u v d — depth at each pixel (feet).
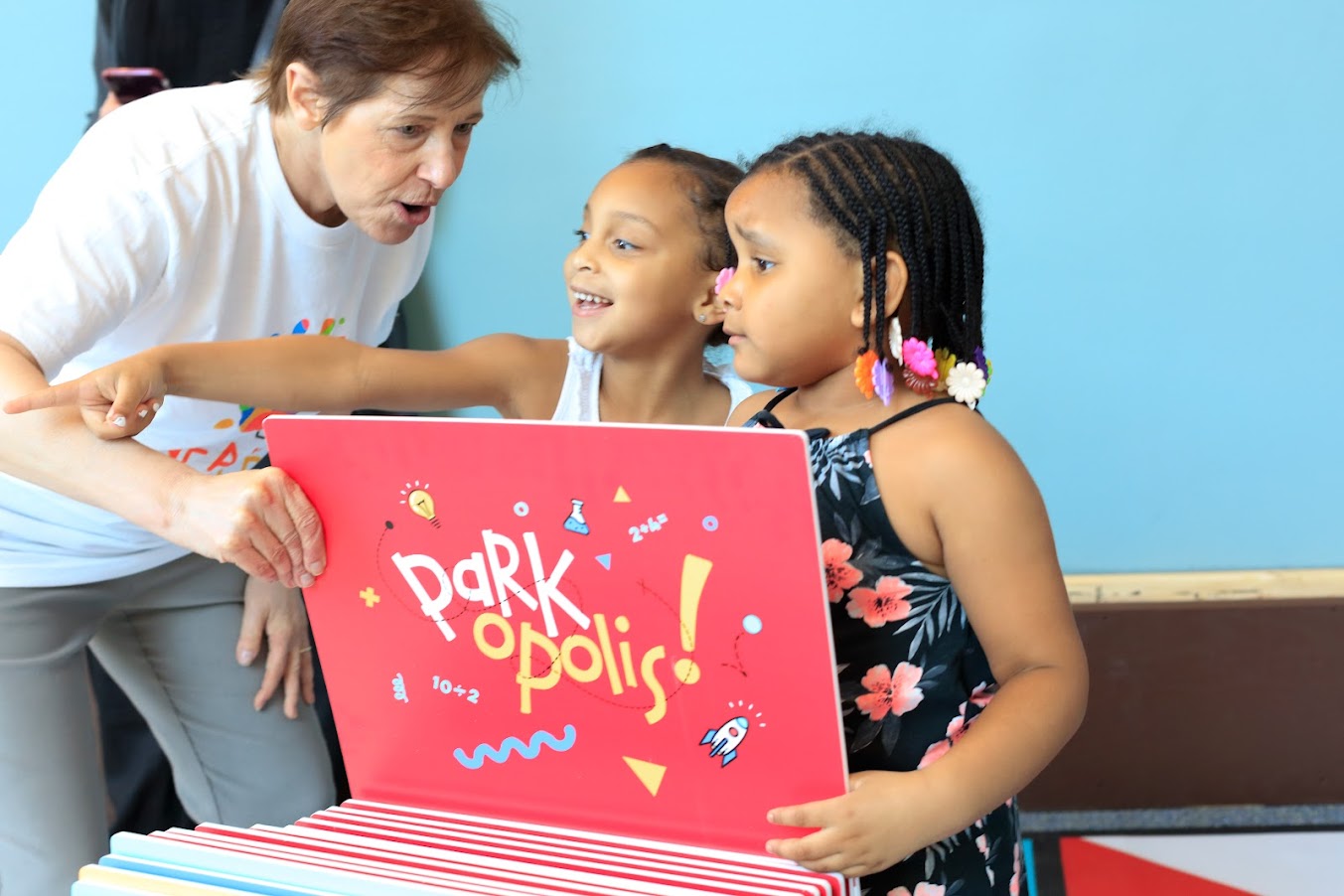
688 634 2.52
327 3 3.59
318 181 3.95
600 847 2.64
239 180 3.83
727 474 2.36
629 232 3.86
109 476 3.14
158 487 3.07
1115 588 6.33
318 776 4.69
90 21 6.28
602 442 2.42
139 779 5.89
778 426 3.25
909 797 2.54
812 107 6.27
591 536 2.51
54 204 3.59
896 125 6.22
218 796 4.71
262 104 3.88
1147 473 6.45
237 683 4.56
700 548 2.44
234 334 4.05
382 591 2.75
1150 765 6.36
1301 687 6.28
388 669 2.82
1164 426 6.40
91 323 3.53
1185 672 6.28
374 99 3.55
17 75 6.35
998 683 2.97
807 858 2.49
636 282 3.86
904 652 2.99
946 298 3.11
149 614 4.52
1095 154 6.16
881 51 6.17
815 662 2.45
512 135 6.41
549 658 2.65
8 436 3.18
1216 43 6.00
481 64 3.62
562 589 2.58
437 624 2.73
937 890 3.04
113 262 3.55
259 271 3.99
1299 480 6.40
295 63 3.65
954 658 3.01
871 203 2.94
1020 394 6.42
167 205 3.64
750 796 2.60
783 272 2.99
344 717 2.91
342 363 3.65
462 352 4.01
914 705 3.01
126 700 5.83
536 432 2.46
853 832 2.50
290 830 2.71
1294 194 6.12
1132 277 6.26
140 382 3.13
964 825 2.61
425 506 2.63
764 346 3.04
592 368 4.17
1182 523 6.48
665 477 2.41
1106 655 6.30
